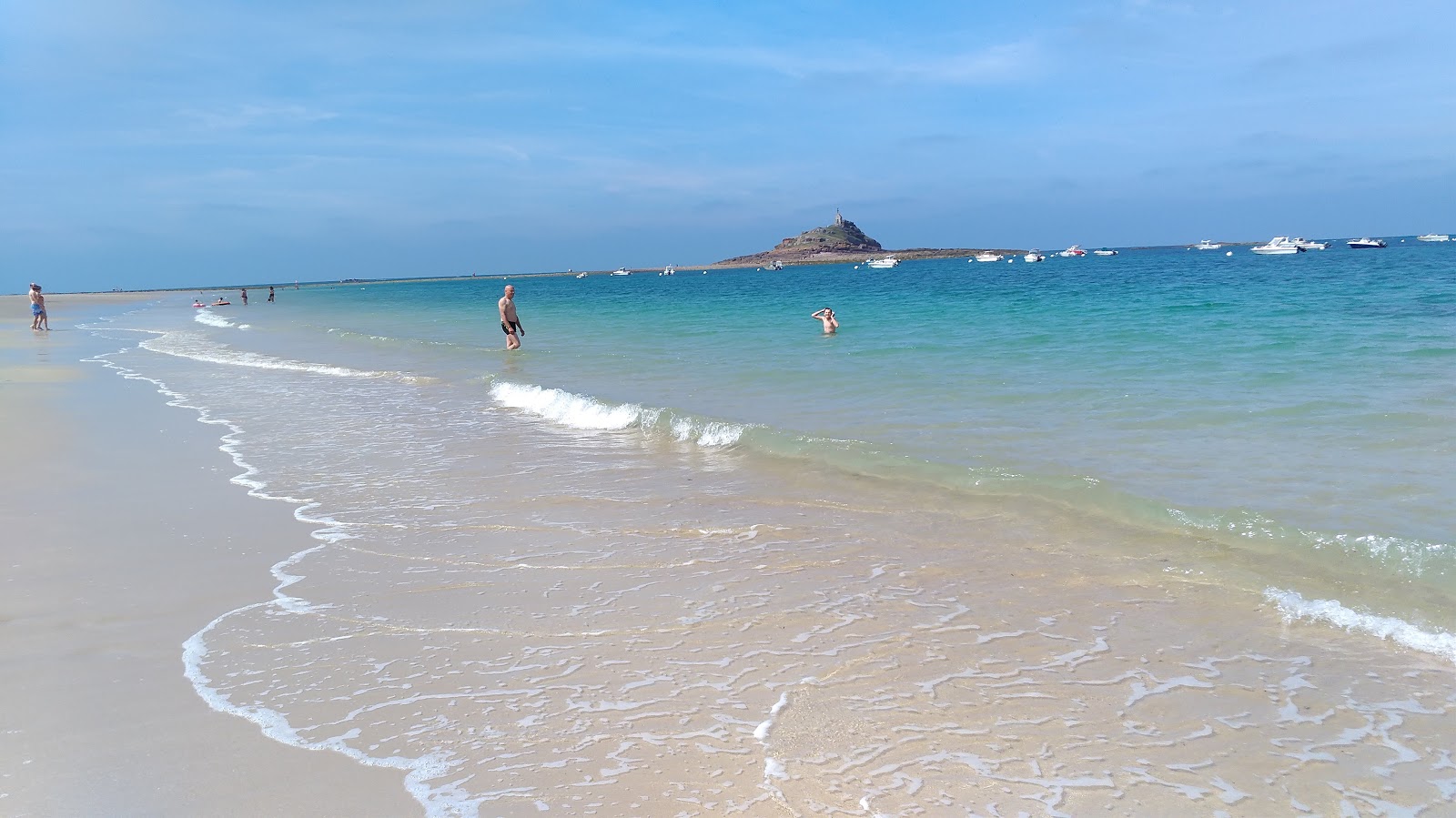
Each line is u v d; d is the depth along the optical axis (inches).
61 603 222.2
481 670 182.1
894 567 238.1
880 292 2052.2
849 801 133.0
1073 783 136.9
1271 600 204.8
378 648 194.1
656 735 153.9
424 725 159.0
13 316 2070.6
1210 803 131.2
